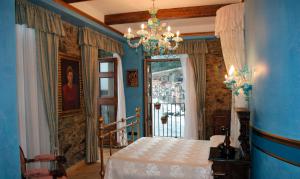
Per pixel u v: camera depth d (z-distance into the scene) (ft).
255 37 8.13
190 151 10.26
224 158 8.25
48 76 11.07
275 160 6.51
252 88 8.74
